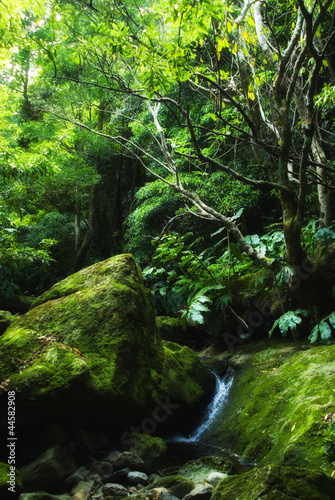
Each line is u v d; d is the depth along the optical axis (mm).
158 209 9430
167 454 3287
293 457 2438
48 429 2871
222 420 3691
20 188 9078
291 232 4031
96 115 11125
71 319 3420
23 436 2822
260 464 2762
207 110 7316
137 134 9305
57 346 3119
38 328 3428
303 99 4512
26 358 2992
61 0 3160
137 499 2402
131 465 2934
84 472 2871
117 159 14297
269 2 4918
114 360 3174
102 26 2797
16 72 7906
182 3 2480
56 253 12875
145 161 12914
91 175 11023
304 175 3750
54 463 2678
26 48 3449
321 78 5945
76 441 3035
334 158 6805
